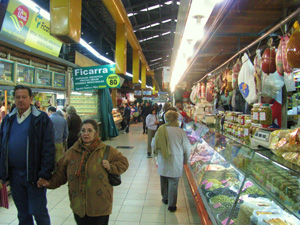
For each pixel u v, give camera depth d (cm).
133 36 919
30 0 474
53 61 645
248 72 269
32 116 230
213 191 276
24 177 227
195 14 241
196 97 680
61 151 478
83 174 197
